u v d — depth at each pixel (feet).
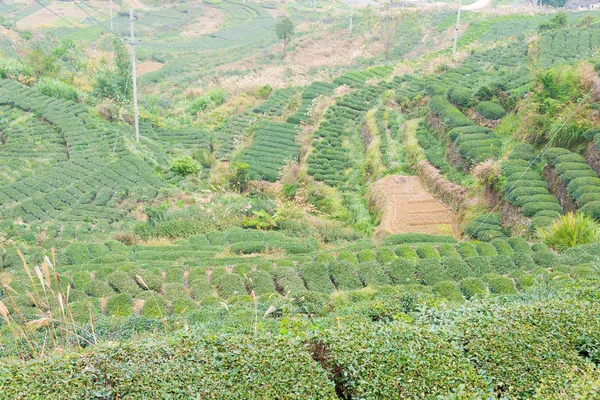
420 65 170.40
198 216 97.35
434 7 268.62
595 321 33.01
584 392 25.85
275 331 39.27
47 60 176.55
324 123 137.28
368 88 155.02
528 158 89.20
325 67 211.20
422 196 98.68
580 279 44.55
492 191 87.20
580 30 148.56
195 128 160.76
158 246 80.89
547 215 75.66
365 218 98.32
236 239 84.48
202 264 68.90
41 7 329.31
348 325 34.04
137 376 27.55
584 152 84.02
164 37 306.96
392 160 112.37
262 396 27.04
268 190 114.93
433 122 116.57
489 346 31.07
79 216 97.81
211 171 128.67
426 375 28.58
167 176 123.24
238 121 163.43
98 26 302.25
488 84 113.29
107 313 55.47
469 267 62.64
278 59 244.01
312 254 73.26
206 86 211.20
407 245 71.10
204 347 29.66
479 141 99.09
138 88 209.56
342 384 29.71
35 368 27.50
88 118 144.87
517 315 33.76
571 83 92.79
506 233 79.20
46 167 121.29
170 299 58.39
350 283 60.95
